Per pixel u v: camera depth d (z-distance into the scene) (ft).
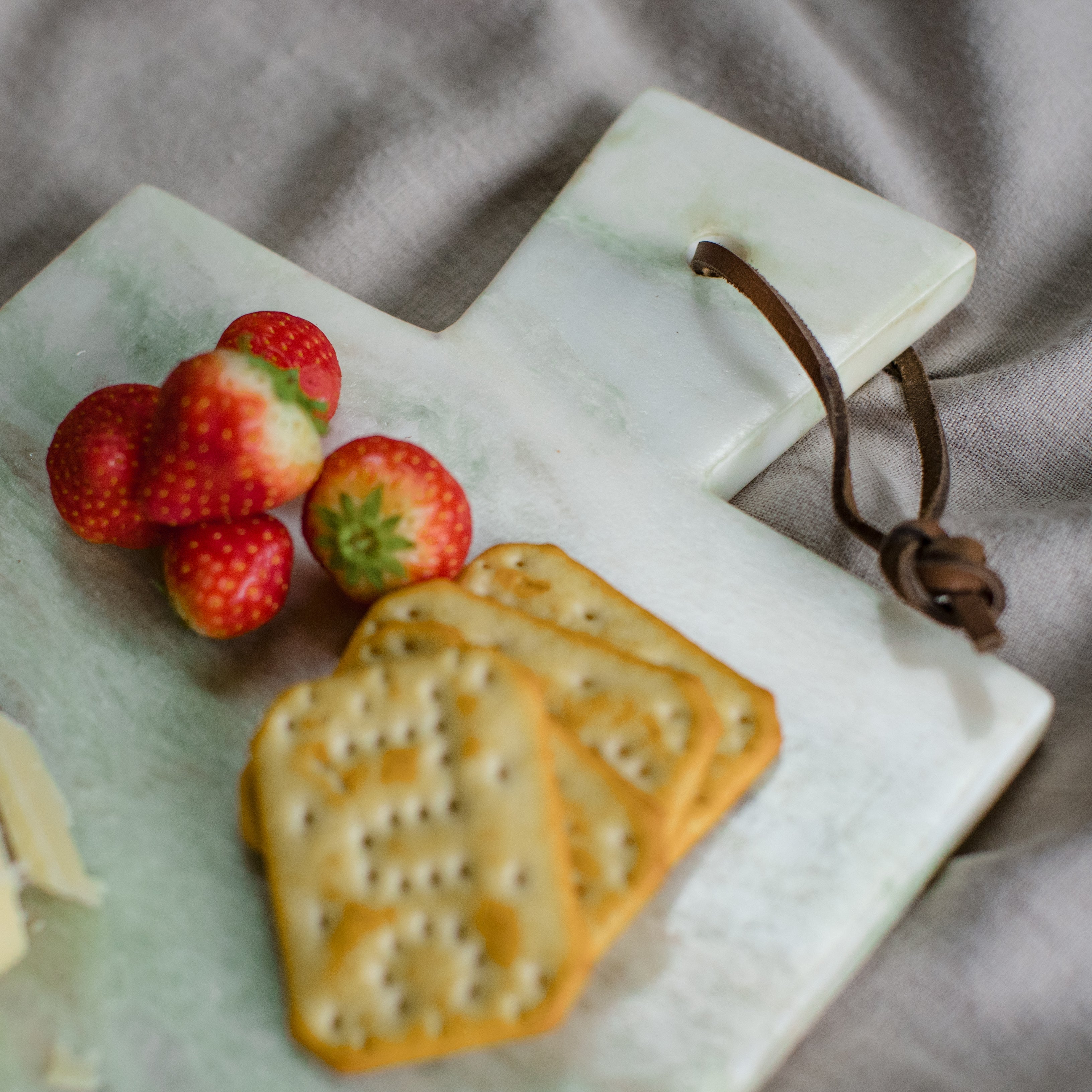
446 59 1.93
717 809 1.45
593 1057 1.42
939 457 1.60
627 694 1.46
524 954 1.39
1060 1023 1.47
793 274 1.67
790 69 1.89
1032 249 1.83
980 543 1.52
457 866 1.41
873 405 1.74
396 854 1.42
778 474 1.71
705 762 1.44
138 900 1.48
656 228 1.70
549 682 1.47
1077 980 1.48
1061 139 1.85
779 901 1.45
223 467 1.49
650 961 1.44
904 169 1.86
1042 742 1.59
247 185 1.90
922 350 1.79
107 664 1.56
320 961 1.41
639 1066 1.42
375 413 1.64
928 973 1.49
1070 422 1.72
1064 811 1.54
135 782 1.52
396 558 1.51
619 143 1.74
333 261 1.86
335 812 1.43
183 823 1.50
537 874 1.40
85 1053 1.44
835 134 1.87
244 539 1.51
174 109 1.92
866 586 1.55
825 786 1.49
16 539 1.62
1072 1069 1.46
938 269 1.67
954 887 1.51
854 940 1.45
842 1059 1.48
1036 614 1.63
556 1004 1.38
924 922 1.50
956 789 1.48
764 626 1.54
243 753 1.53
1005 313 1.81
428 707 1.45
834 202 1.70
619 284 1.67
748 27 1.91
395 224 1.87
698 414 1.62
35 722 1.54
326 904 1.42
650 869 1.41
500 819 1.41
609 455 1.61
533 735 1.43
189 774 1.52
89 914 1.48
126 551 1.61
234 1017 1.44
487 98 1.91
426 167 1.88
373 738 1.45
